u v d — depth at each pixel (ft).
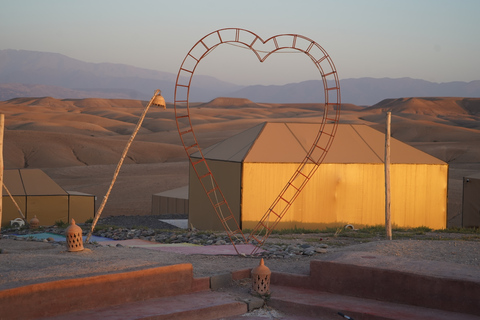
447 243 41.55
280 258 41.63
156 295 31.04
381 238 59.06
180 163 247.50
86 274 29.32
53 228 76.54
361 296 31.71
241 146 82.94
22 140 346.74
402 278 30.17
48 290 26.58
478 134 522.06
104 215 128.16
